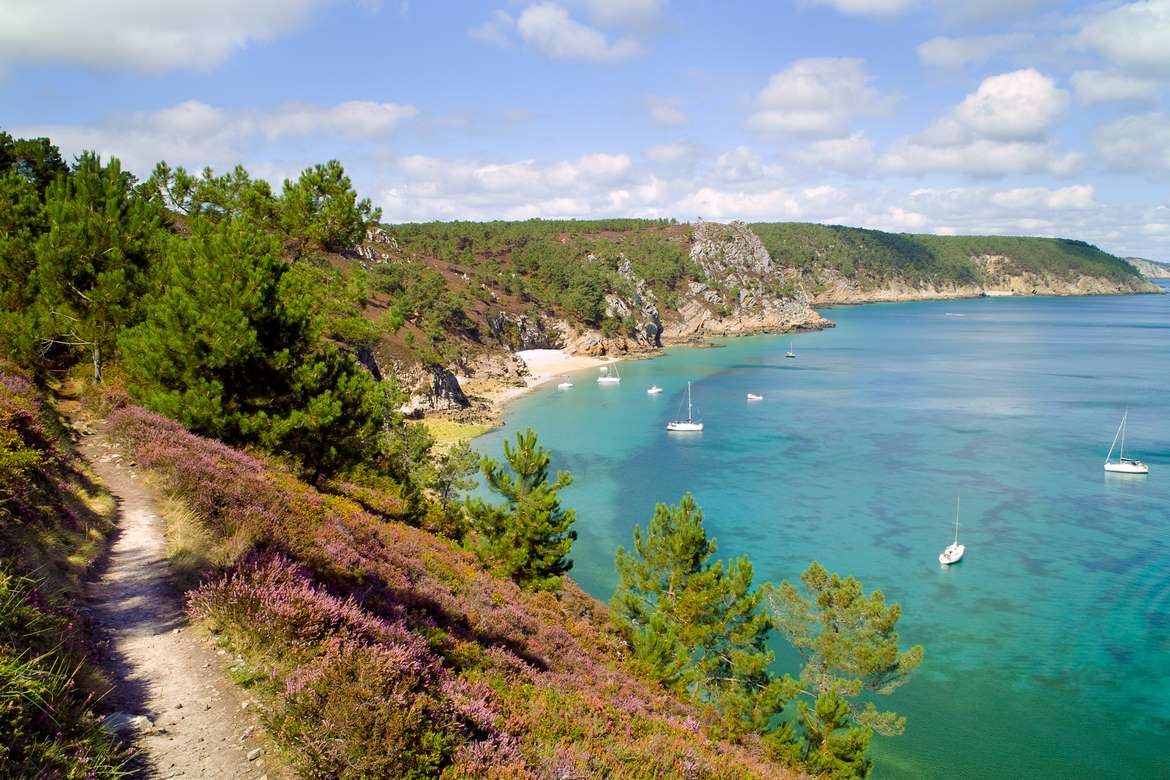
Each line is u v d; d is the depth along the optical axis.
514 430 101.38
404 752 7.50
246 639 9.56
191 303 22.77
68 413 22.66
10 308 28.47
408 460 49.53
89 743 6.84
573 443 93.31
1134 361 166.62
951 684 38.34
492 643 14.97
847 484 73.06
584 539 59.00
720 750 13.96
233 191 36.47
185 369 23.16
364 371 28.14
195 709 8.09
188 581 11.48
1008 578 50.75
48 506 12.48
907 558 54.22
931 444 89.44
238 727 7.86
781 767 18.28
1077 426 98.31
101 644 9.15
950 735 34.22
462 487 52.69
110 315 27.64
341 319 34.44
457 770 7.71
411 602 14.16
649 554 31.28
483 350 161.75
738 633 28.03
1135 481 72.81
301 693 7.99
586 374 162.38
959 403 117.12
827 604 28.16
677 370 166.00
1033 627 44.09
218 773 7.03
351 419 25.53
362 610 11.20
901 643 42.47
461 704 9.19
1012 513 63.88
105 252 28.80
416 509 29.92
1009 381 139.12
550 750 9.38
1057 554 54.81
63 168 54.59
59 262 27.08
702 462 82.88
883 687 28.19
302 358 26.12
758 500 68.31
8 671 6.64
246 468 19.61
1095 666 39.88
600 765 9.60
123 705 7.93
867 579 50.66
